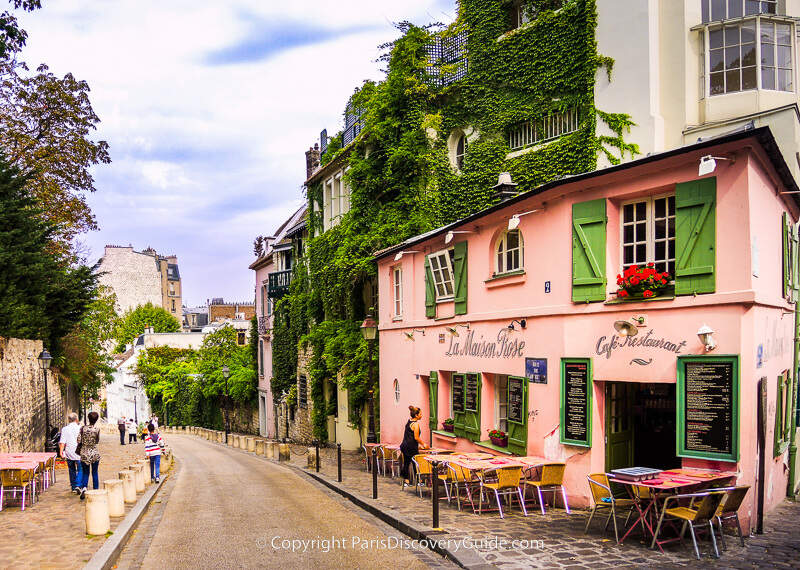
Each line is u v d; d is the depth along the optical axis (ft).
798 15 49.73
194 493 49.98
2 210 67.36
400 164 69.82
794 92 48.60
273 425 124.06
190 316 455.63
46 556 27.50
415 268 58.65
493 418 45.01
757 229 28.84
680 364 29.53
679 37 50.47
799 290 41.01
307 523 35.60
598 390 34.17
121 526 33.68
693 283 29.58
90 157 94.43
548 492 36.37
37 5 38.88
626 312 32.40
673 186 31.19
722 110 48.88
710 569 23.25
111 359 147.33
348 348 74.59
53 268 80.84
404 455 46.96
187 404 184.14
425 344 55.57
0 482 38.50
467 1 65.51
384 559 27.22
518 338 40.19
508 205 40.24
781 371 33.78
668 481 26.04
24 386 65.00
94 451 44.21
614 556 25.25
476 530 30.42
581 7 55.47
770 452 31.14
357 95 77.87
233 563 27.17
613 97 53.16
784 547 25.90
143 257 315.78
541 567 24.17
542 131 59.16
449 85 67.56
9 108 88.07
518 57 60.54
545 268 37.93
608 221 33.91
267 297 134.62
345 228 77.10
